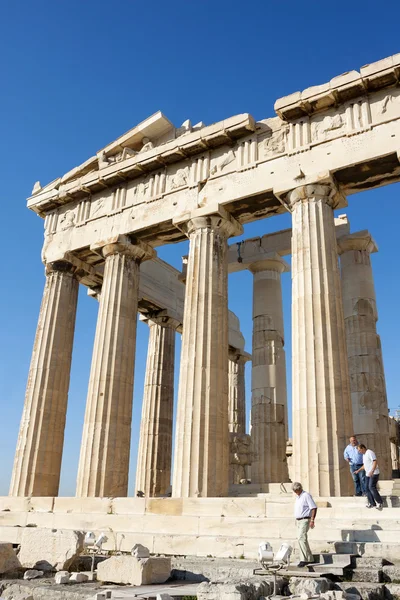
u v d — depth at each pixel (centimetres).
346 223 2542
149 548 1489
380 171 1889
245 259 2788
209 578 1151
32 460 2286
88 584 1120
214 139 2189
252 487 2156
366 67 1873
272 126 2114
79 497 1903
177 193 2262
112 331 2248
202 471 1761
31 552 1384
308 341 1723
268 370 2539
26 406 2402
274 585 948
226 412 1900
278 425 2453
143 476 2905
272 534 1369
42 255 2667
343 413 1639
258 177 2052
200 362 1911
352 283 2444
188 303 2034
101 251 2456
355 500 1404
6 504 2089
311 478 1570
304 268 1825
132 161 2394
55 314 2531
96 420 2114
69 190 2605
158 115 2364
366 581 1028
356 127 1897
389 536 1192
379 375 2292
